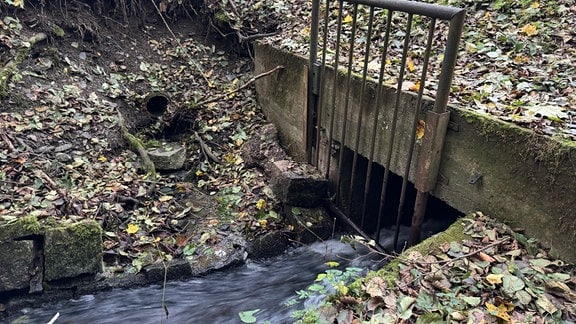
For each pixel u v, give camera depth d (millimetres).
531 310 2406
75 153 5168
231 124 6426
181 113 6363
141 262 4172
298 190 4809
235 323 3711
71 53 6402
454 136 3461
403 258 2912
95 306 3881
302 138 5438
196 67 7227
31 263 3713
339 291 2609
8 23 5887
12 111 5219
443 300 2488
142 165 5488
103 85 6312
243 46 7363
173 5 7668
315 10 4699
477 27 5293
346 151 4766
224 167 5801
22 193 4219
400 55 5055
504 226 3143
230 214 4965
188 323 3771
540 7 5328
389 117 4016
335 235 4863
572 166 2717
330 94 4797
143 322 3787
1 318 3652
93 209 4402
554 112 3309
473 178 3352
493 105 3537
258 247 4633
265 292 4152
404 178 3775
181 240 4480
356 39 5730
